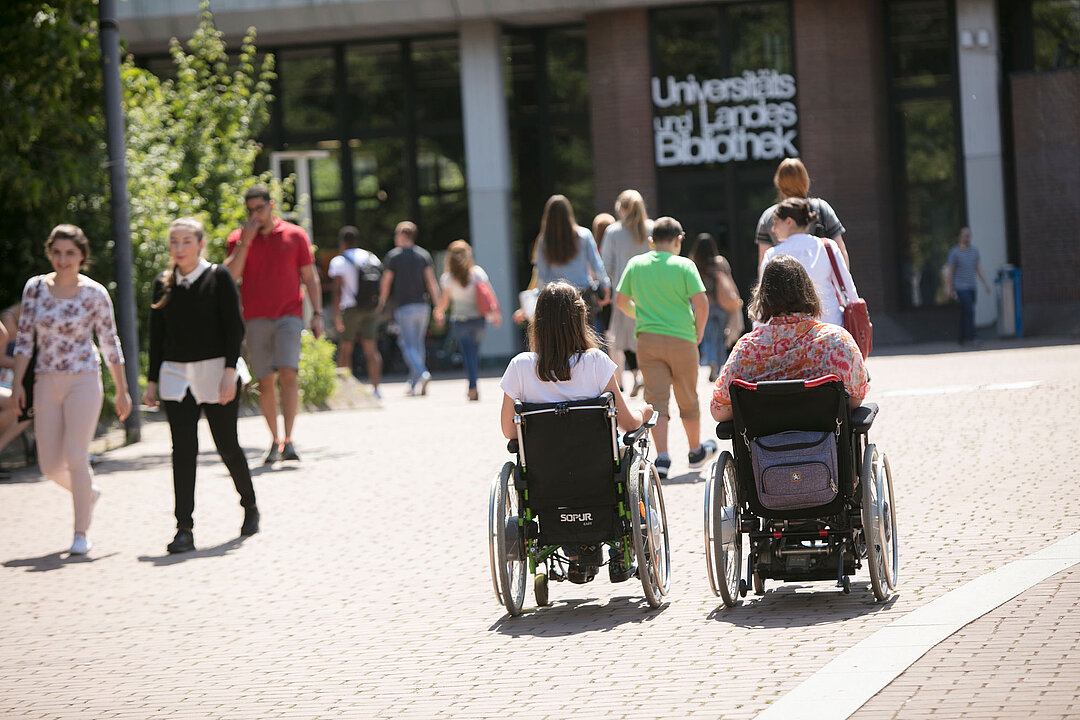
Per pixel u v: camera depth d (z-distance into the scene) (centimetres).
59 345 1797
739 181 5531
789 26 5456
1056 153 5016
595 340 1314
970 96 5491
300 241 2430
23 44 2852
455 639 1222
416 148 5816
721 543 1230
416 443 2631
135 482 2373
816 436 1219
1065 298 5019
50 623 1416
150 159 3594
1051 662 965
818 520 1252
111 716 1062
